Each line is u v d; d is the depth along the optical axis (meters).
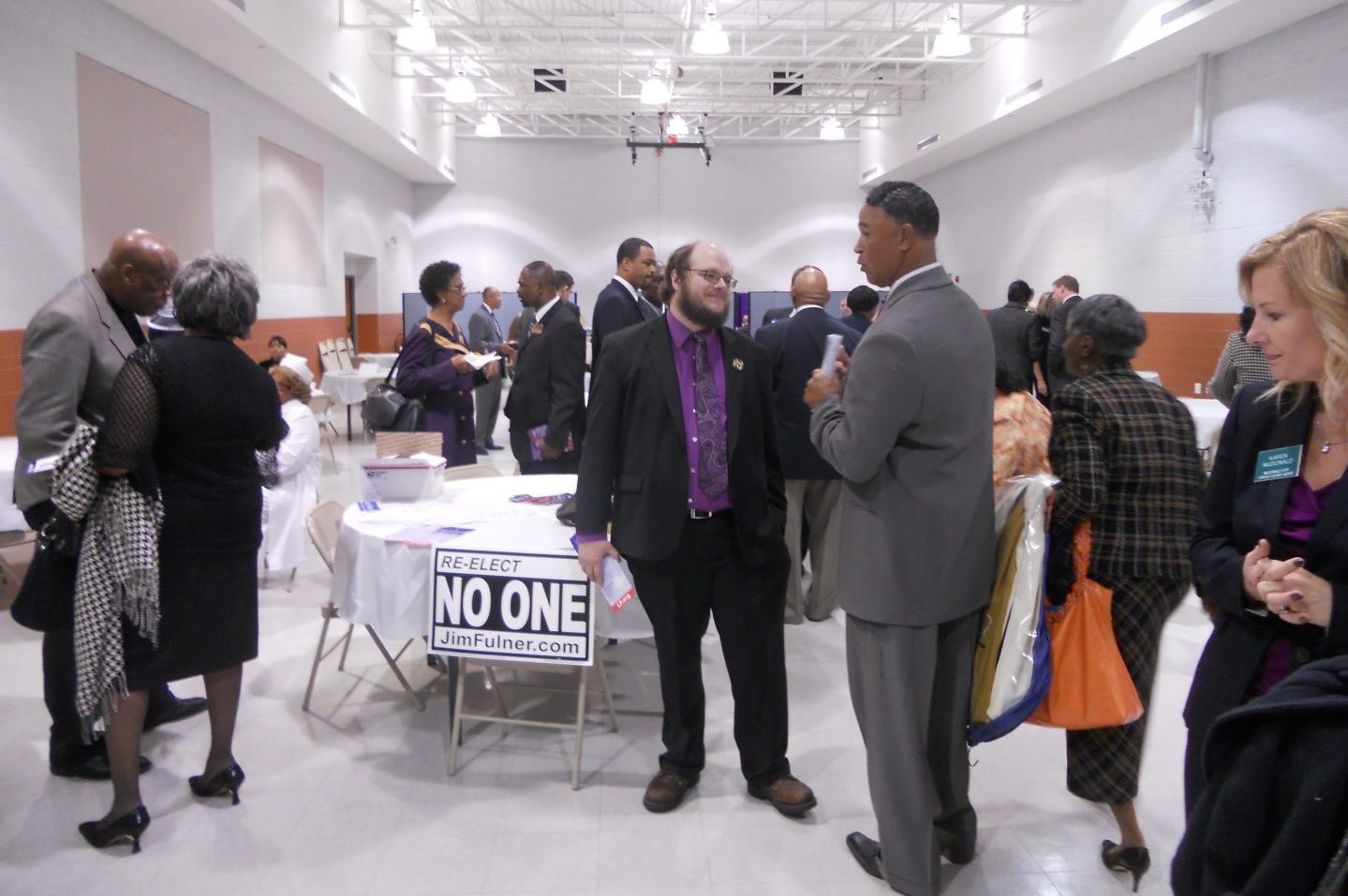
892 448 1.99
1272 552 1.35
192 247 8.09
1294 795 1.02
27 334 2.39
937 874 2.11
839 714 3.24
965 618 2.15
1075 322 2.25
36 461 2.34
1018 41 10.23
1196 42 7.58
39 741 3.00
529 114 15.93
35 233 5.92
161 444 2.36
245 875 2.28
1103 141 9.84
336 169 12.16
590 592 2.65
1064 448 2.13
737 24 10.49
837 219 17.28
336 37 9.66
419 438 3.65
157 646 2.37
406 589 2.77
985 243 13.09
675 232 17.23
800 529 4.21
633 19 11.92
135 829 2.37
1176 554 2.12
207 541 2.42
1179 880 1.13
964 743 2.24
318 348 11.37
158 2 6.70
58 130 6.15
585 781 2.75
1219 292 7.93
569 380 3.78
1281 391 1.39
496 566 2.68
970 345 2.02
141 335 2.66
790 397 4.03
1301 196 6.98
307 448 4.79
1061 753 2.99
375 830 2.48
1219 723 1.09
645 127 16.88
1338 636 1.19
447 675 3.45
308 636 4.00
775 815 2.56
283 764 2.85
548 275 3.88
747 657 2.54
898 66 12.74
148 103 7.32
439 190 16.80
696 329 2.43
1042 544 2.08
